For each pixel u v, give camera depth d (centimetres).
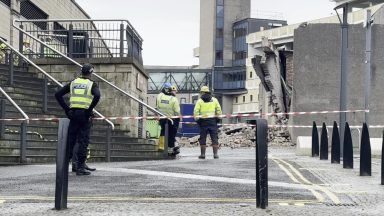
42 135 2809
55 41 4356
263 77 5859
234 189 1589
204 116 3020
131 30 3762
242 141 5738
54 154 2648
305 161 2758
